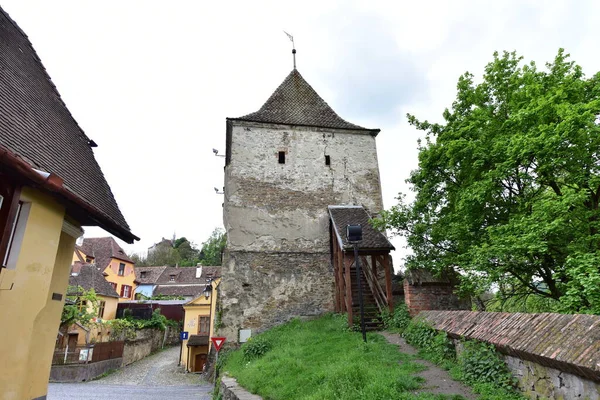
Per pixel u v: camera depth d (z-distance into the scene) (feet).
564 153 27.99
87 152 27.78
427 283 35.19
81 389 53.42
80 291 77.15
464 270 34.81
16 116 18.72
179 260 226.99
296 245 52.16
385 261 40.01
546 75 34.47
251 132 56.59
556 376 14.02
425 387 18.03
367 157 59.06
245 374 28.19
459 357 21.09
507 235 28.63
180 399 44.21
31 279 17.17
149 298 145.89
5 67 20.71
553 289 31.96
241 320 47.70
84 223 23.81
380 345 27.78
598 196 29.55
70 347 74.23
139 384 62.54
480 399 15.79
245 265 50.14
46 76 26.89
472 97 39.65
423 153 39.96
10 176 15.06
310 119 60.85
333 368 21.90
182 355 88.84
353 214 51.34
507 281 31.01
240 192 53.31
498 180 32.71
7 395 15.65
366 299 45.19
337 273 48.21
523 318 18.02
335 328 39.70
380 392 17.03
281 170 55.57
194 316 94.27
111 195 27.20
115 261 137.90
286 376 24.21
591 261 22.67
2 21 23.44
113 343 79.87
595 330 13.43
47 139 21.30
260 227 52.19
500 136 32.45
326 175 56.65
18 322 16.37
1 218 14.62
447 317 25.62
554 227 25.30
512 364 16.98
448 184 40.42
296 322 47.11
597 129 25.63
